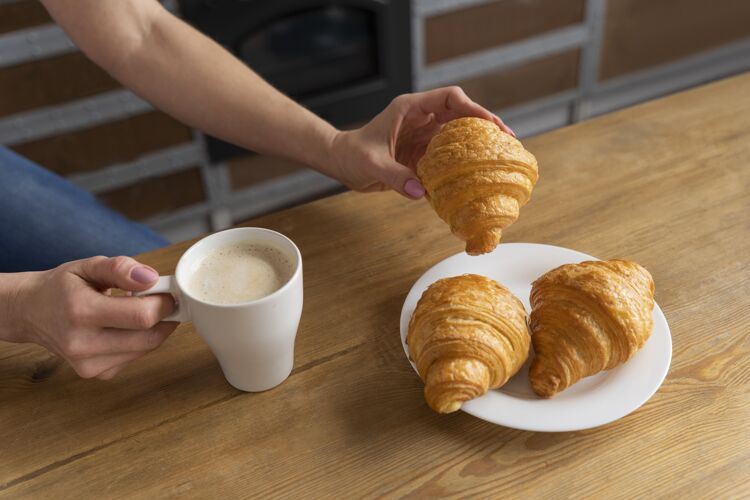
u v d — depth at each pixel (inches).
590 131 37.9
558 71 86.3
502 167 27.0
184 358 28.1
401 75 76.1
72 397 27.0
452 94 32.0
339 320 29.2
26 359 28.2
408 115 32.9
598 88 90.7
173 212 73.4
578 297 25.5
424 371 25.4
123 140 66.7
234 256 25.9
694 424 25.3
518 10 78.3
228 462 25.0
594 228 32.2
